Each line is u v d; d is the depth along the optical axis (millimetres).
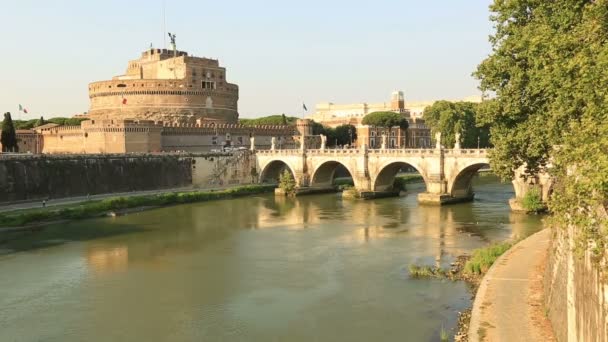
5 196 90312
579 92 25453
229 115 180625
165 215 89312
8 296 45781
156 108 165875
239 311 41625
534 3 40594
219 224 80000
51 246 64688
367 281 48219
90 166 105688
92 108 173000
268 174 139375
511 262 43094
